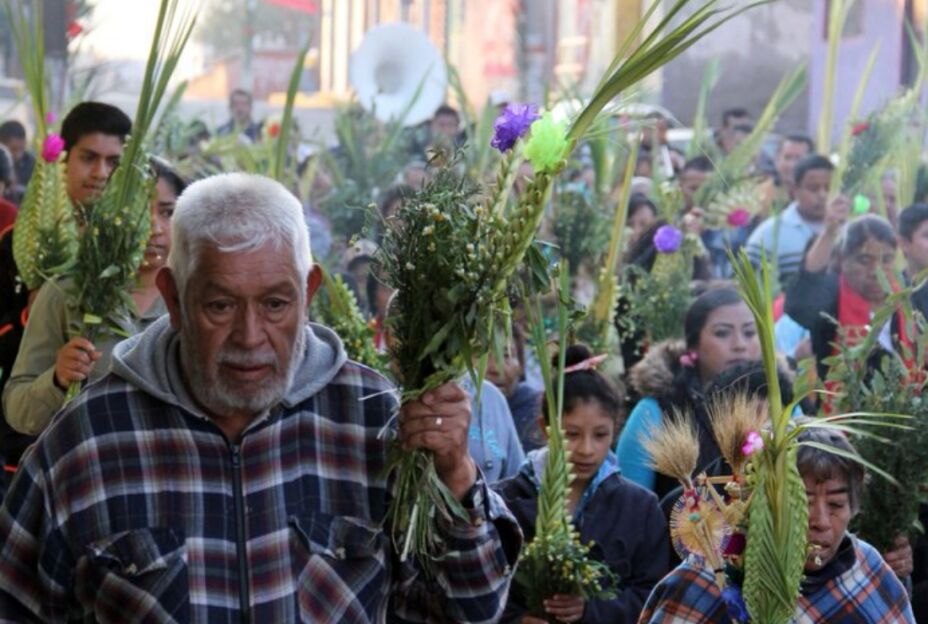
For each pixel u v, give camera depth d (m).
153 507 3.04
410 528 3.00
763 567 3.49
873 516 4.92
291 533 3.06
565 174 8.75
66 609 3.08
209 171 9.40
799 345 7.74
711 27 3.10
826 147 11.62
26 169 11.70
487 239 3.02
